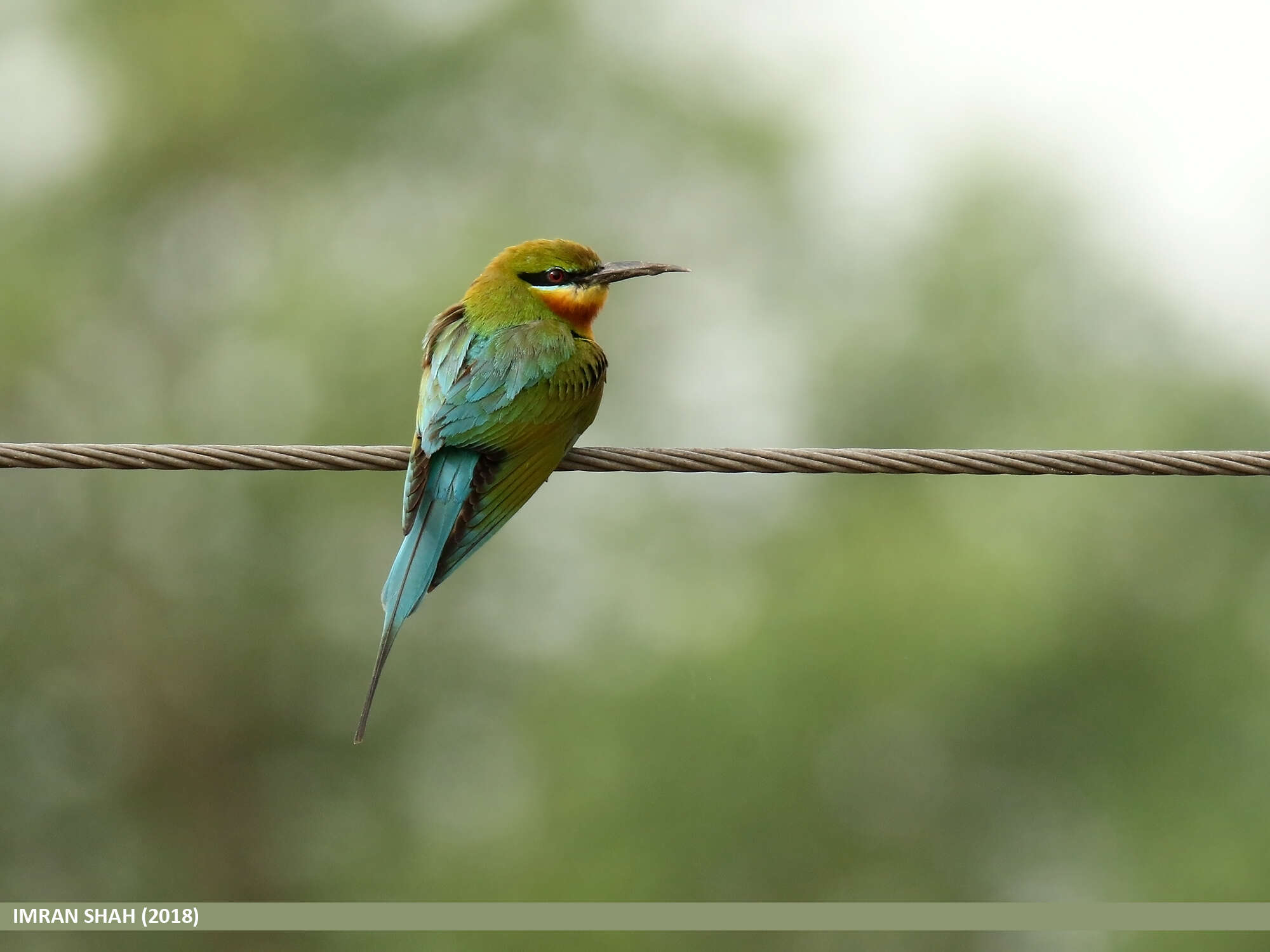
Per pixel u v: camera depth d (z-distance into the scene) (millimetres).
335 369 17625
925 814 15438
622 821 15102
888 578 15820
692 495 18109
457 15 21203
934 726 15273
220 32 20984
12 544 18750
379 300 18062
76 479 18891
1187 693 15875
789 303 20094
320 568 18234
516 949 15492
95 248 20375
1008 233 18344
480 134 20891
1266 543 16625
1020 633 15273
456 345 8211
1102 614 16016
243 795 18672
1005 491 16812
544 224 19906
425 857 17031
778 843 14992
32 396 19281
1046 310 18234
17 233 20000
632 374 19500
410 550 7598
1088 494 16594
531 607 17875
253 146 21094
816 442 18500
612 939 15305
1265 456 7289
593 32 21125
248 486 18109
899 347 18391
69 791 18703
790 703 15070
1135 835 15414
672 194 20641
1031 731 15531
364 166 20875
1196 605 16328
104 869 18547
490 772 17719
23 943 17812
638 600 17219
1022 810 15500
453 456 7797
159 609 18469
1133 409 17375
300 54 21203
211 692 18578
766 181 20344
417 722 18172
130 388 19859
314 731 18500
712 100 20656
